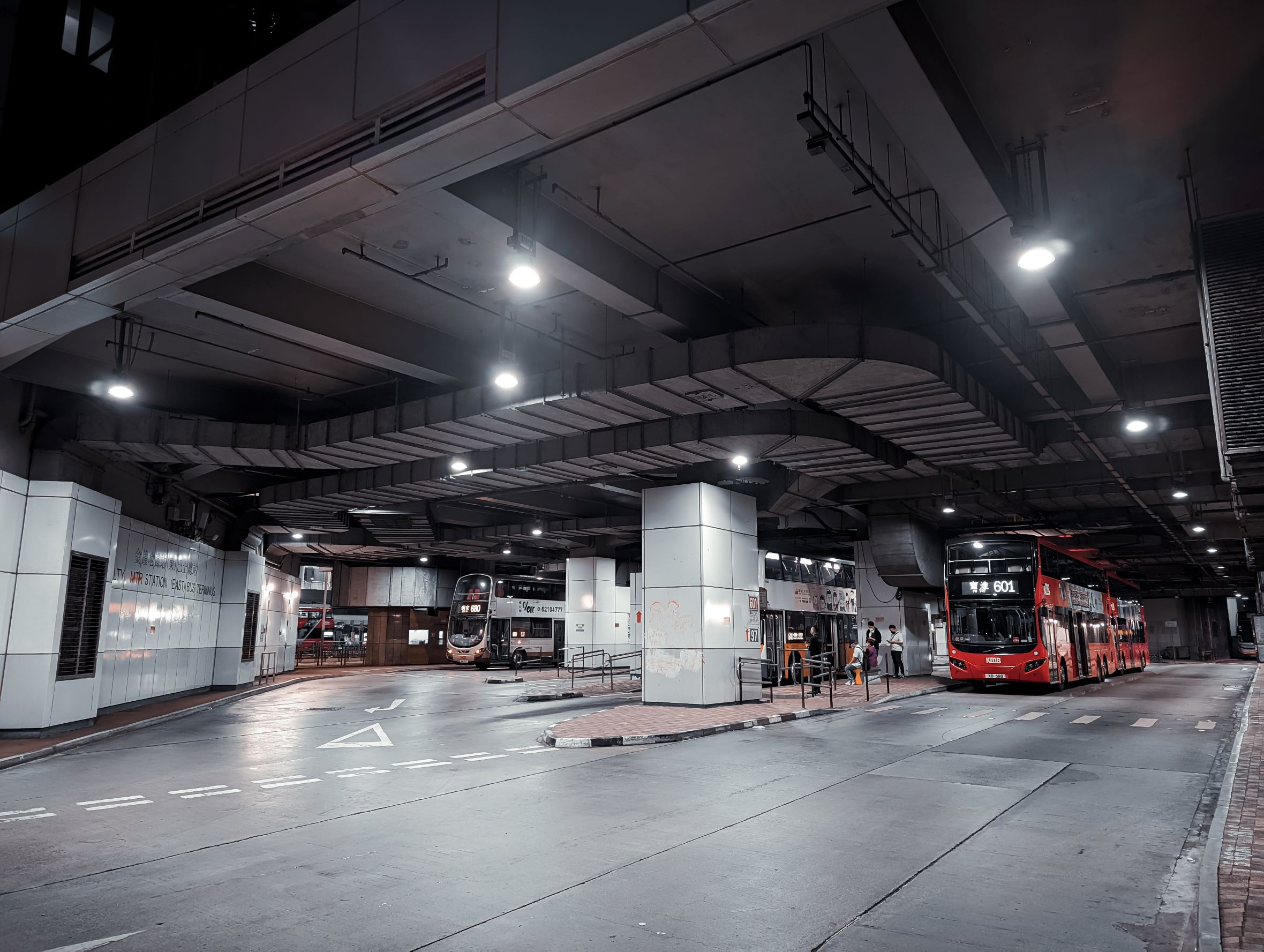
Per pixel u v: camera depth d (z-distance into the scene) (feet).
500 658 152.25
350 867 23.35
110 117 46.09
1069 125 28.19
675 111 28.71
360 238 38.14
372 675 133.28
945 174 27.14
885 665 106.83
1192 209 33.65
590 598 134.92
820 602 115.65
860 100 27.84
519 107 22.62
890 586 116.47
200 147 31.07
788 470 73.97
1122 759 42.57
